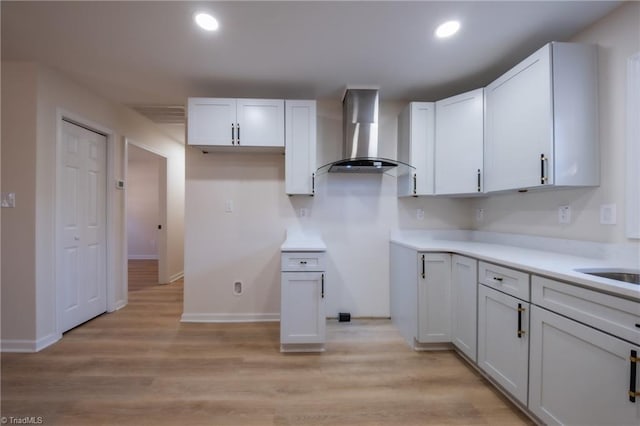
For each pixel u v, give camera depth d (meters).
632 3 1.47
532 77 1.71
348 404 1.57
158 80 2.41
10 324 2.11
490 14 1.62
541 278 1.35
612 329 1.05
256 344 2.28
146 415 1.47
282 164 2.84
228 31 1.77
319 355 2.10
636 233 1.43
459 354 2.12
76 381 1.75
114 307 2.99
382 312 2.86
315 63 2.15
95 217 2.77
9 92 2.10
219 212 2.81
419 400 1.60
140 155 4.02
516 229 2.22
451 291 2.13
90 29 1.75
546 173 1.62
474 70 2.26
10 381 1.75
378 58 2.08
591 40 1.68
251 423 1.43
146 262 5.85
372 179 2.86
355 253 2.85
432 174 2.49
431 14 1.62
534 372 1.38
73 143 2.49
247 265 2.82
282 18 1.65
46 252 2.21
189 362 1.99
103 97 2.78
